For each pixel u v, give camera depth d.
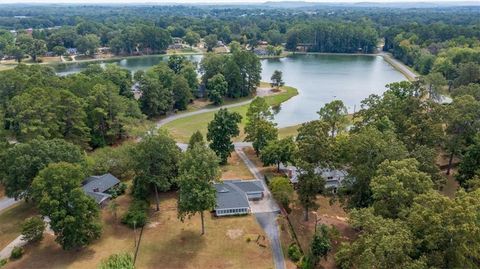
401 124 77.19
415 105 81.31
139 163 68.69
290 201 70.25
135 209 66.25
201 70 177.75
